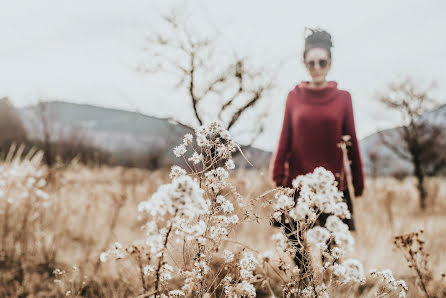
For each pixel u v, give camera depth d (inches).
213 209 64.7
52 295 110.0
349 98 102.7
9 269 129.6
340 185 89.4
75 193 227.5
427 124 465.7
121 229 177.9
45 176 174.2
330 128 100.2
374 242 175.9
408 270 128.0
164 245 52.7
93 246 155.6
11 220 154.1
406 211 328.5
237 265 67.5
